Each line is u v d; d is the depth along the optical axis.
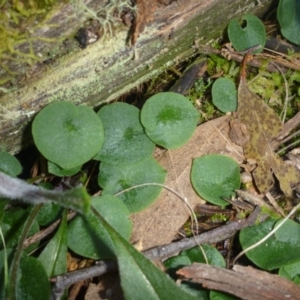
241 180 0.23
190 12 0.22
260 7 0.26
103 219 0.20
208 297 0.21
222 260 0.22
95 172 0.24
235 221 0.22
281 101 0.25
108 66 0.22
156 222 0.23
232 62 0.25
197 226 0.23
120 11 0.21
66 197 0.19
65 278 0.21
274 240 0.22
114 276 0.22
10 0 0.19
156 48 0.23
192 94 0.25
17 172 0.23
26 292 0.21
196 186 0.23
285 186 0.23
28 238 0.22
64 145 0.22
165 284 0.20
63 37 0.21
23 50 0.20
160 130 0.23
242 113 0.24
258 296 0.20
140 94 0.26
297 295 0.21
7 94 0.21
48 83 0.21
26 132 0.23
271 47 0.26
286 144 0.24
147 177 0.23
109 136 0.23
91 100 0.23
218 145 0.24
